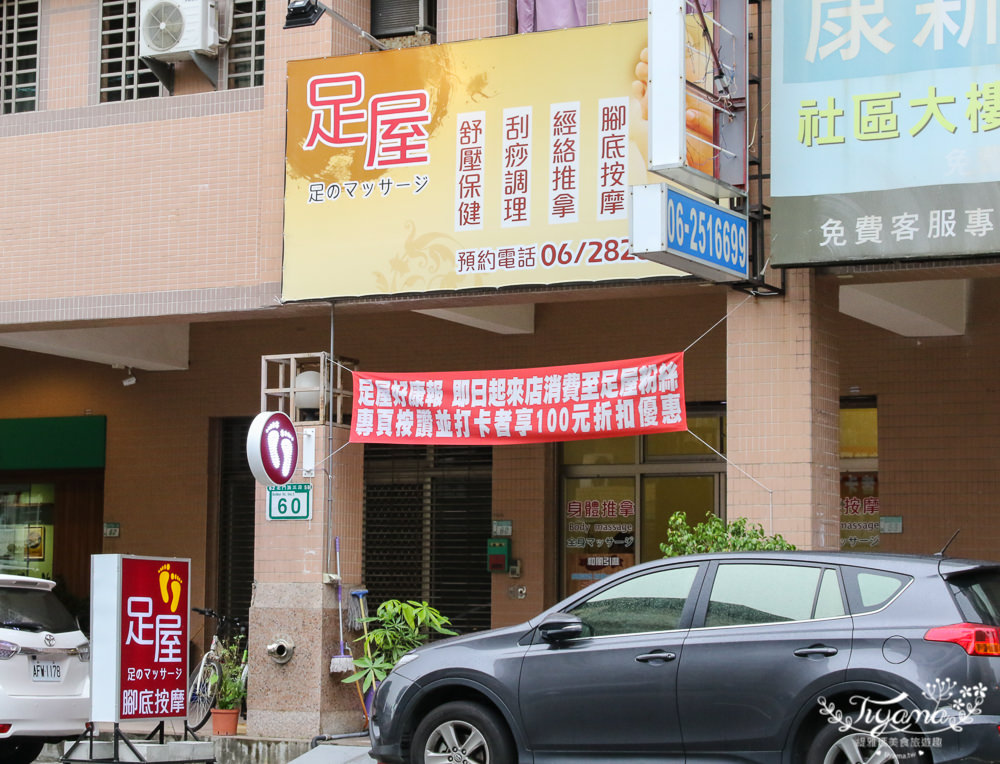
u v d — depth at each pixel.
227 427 16.62
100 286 13.55
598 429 11.47
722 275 10.37
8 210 14.03
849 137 10.28
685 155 9.69
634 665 8.17
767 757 7.72
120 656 10.26
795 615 7.89
